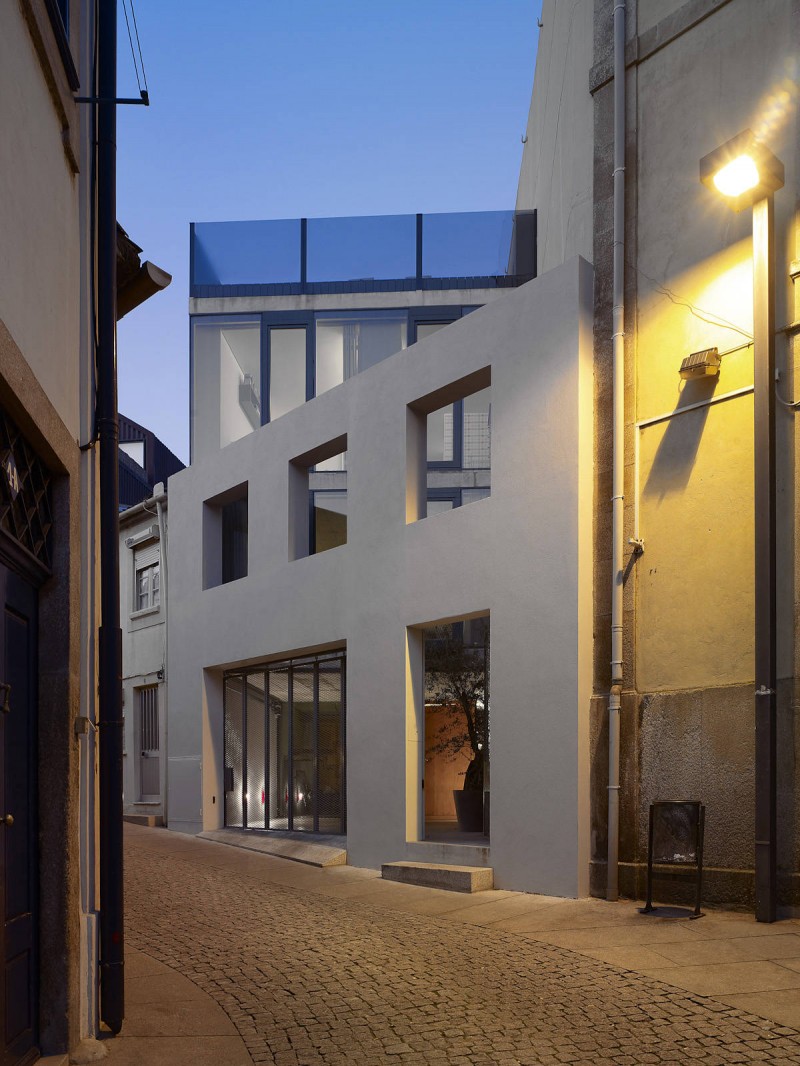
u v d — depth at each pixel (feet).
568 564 33.73
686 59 33.27
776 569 28.43
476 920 29.48
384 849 41.60
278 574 51.55
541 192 57.41
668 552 31.68
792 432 28.63
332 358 66.03
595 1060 16.33
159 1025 18.93
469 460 64.54
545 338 35.76
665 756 30.83
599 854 32.12
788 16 30.04
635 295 33.88
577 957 23.54
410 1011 19.48
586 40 39.47
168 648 62.18
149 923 30.53
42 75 16.11
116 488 19.51
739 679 29.32
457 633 42.27
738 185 27.84
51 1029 16.26
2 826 14.47
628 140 34.83
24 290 14.83
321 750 49.57
